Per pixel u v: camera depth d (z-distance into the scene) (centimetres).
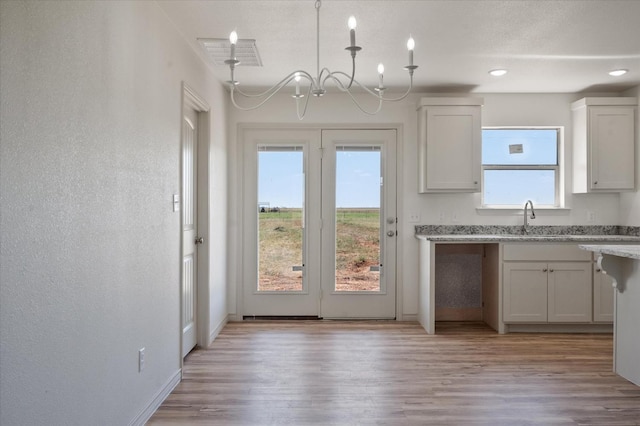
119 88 236
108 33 224
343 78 473
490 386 329
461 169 499
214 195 451
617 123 497
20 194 158
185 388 324
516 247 476
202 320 421
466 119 499
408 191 530
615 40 366
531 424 271
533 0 296
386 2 296
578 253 475
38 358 169
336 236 534
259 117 528
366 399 306
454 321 534
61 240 183
